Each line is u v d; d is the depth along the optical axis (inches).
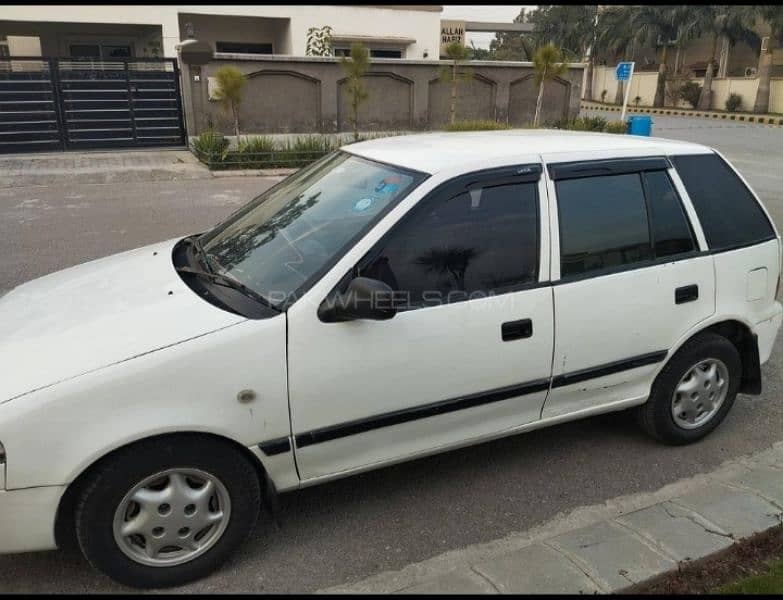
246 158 554.3
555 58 705.0
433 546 116.6
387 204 116.0
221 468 103.7
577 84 815.1
